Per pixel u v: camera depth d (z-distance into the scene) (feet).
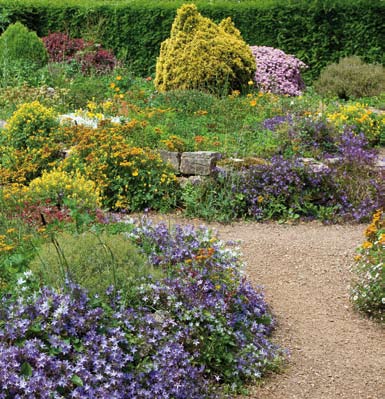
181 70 38.47
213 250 15.49
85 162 25.82
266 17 49.32
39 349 11.64
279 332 15.87
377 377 14.17
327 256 20.42
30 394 10.91
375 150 30.55
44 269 13.46
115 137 25.84
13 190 21.38
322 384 13.88
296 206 24.88
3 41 45.73
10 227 18.06
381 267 16.80
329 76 45.21
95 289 13.32
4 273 14.32
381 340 15.79
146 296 13.66
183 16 39.50
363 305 16.99
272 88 42.06
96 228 15.23
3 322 11.85
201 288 14.75
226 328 14.38
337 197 25.71
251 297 16.01
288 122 30.01
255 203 24.80
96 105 34.68
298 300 17.58
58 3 53.52
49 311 12.20
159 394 12.24
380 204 25.41
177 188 25.39
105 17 52.11
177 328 13.60
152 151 26.09
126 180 24.91
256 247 21.02
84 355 11.84
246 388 13.64
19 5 53.31
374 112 34.81
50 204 20.63
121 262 14.30
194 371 13.02
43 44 46.68
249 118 31.81
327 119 31.30
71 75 45.16
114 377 11.90
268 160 26.61
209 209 24.47
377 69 44.98
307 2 48.39
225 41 39.01
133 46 51.75
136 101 34.58
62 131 28.45
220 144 27.89
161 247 16.33
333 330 16.14
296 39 49.08
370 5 47.73
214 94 37.70
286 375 14.16
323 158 27.94
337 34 48.62
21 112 28.89
